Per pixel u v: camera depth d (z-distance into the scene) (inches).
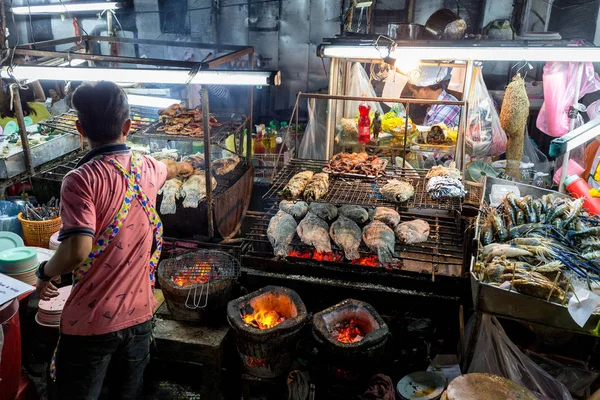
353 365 133.8
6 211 191.0
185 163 133.3
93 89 97.8
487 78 302.2
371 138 204.4
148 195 108.3
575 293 117.9
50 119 226.8
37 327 154.9
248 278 162.1
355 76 229.8
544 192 179.9
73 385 110.1
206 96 158.7
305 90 333.1
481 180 200.8
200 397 149.6
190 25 331.6
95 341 106.4
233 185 189.5
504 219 160.6
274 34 323.9
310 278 159.0
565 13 281.9
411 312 158.6
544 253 136.9
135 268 107.4
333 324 144.0
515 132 212.7
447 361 149.4
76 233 93.6
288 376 146.3
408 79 228.4
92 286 103.7
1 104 242.8
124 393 121.3
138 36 339.6
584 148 217.5
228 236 188.7
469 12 294.8
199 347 142.3
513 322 158.2
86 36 218.2
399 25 182.5
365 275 156.3
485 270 131.6
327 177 173.5
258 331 133.3
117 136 102.0
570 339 150.9
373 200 162.7
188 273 153.3
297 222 175.0
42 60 195.9
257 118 335.9
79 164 101.7
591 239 146.6
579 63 196.1
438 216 181.0
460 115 187.2
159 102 197.0
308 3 311.1
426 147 199.0
